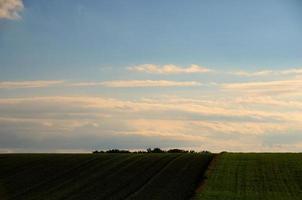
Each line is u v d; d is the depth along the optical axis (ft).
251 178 170.60
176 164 199.11
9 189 159.43
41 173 187.21
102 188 157.79
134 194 146.41
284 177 172.45
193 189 153.38
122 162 207.92
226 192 149.18
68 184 165.99
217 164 195.83
